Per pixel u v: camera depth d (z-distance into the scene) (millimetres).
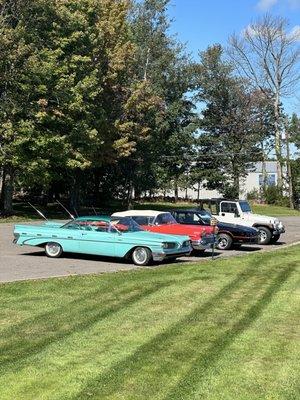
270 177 83812
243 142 69875
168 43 54438
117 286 12078
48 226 17766
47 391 5988
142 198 67875
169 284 12414
